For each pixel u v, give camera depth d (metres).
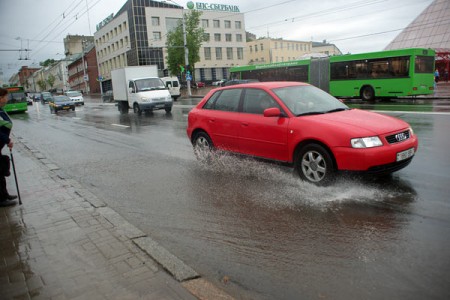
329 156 5.53
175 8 71.44
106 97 47.22
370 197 5.24
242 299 3.10
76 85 106.06
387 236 4.04
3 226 4.81
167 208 5.42
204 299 2.99
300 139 5.83
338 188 5.61
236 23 80.56
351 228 4.30
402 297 2.97
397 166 5.45
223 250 4.00
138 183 6.88
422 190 5.42
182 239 4.34
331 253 3.76
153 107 21.53
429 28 51.81
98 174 7.82
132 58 71.12
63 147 11.92
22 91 35.91
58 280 3.39
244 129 6.85
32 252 4.00
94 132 15.55
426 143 8.76
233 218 4.86
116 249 3.98
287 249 3.92
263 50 95.88
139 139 12.52
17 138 15.02
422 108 16.70
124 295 3.09
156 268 3.54
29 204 5.67
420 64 21.28
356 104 21.38
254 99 6.92
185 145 10.71
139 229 4.68
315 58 26.41
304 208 5.01
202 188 6.25
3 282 3.42
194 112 8.18
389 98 25.02
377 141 5.25
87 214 5.12
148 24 69.00
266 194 5.68
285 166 6.55
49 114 31.75
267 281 3.34
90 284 3.29
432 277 3.21
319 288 3.17
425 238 3.93
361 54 23.22
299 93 6.70
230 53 80.12
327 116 5.96
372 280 3.22
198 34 51.31
